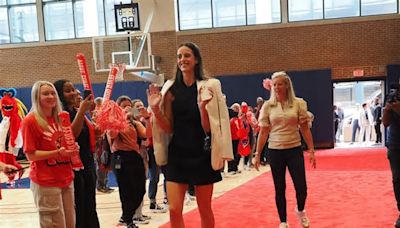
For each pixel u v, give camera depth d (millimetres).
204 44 14906
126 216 4777
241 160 10930
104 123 4391
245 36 14727
